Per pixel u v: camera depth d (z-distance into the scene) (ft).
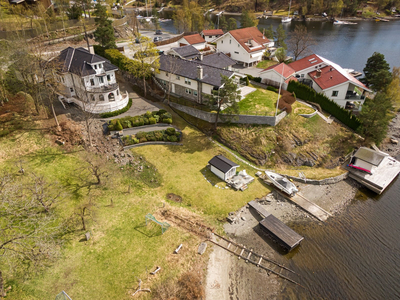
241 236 110.73
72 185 120.78
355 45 365.61
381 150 170.91
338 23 474.08
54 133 142.41
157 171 137.18
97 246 99.35
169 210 117.60
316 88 197.77
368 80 206.49
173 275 93.15
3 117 142.92
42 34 218.79
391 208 129.39
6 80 154.30
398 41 377.09
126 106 170.91
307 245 108.68
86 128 150.00
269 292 91.97
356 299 91.15
